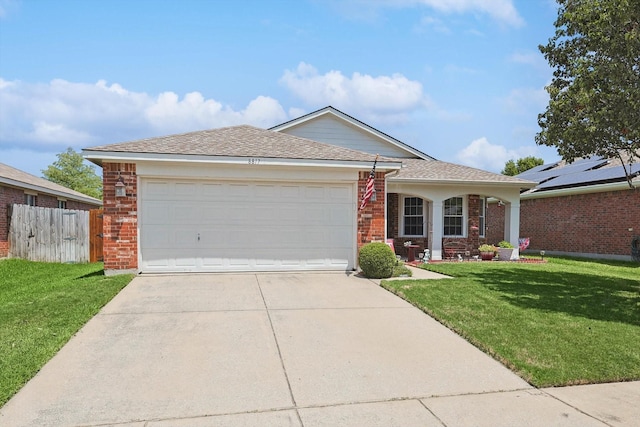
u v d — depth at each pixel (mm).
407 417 3799
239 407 3932
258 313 6961
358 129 17906
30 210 16031
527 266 13461
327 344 5629
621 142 8969
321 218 10820
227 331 6055
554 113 9508
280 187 10602
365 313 7078
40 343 5340
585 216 17938
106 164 9734
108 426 3561
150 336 5797
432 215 15641
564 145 9547
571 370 4766
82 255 16672
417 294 8203
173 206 10086
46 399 4016
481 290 8680
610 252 16750
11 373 4473
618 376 4660
